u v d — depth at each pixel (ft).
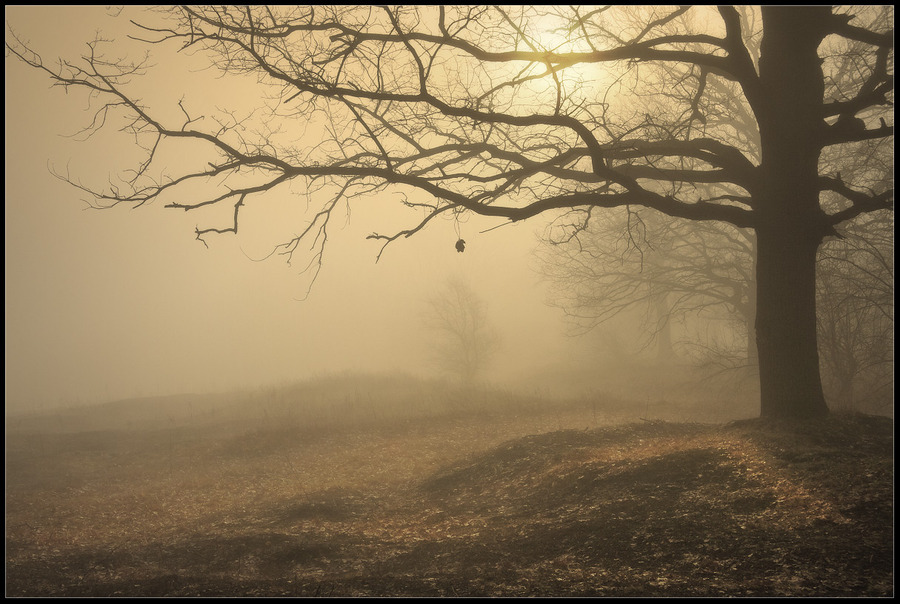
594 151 36.32
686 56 38.75
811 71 39.11
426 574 23.80
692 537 23.82
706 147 41.60
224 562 29.12
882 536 21.04
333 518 37.63
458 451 57.41
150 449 71.05
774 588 18.89
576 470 37.11
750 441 34.45
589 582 21.13
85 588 24.54
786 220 38.96
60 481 57.26
